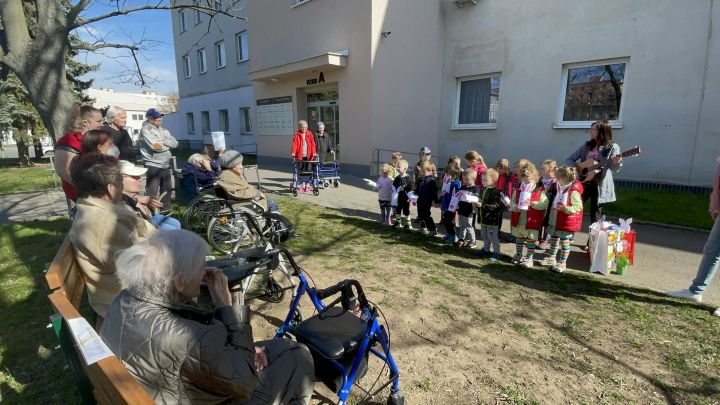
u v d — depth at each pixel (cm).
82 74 1945
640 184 818
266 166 1338
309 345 227
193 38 2122
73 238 234
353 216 711
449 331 333
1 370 273
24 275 437
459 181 554
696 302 393
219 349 148
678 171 781
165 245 157
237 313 176
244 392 155
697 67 739
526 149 998
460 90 1140
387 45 1012
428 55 1110
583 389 265
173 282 157
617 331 338
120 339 148
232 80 1892
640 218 698
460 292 407
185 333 144
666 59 772
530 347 312
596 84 883
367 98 1016
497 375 278
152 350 143
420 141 1138
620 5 816
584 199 574
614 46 833
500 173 585
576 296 404
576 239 607
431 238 594
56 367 277
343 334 230
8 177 1309
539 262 502
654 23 778
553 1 907
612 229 466
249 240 541
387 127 1052
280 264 372
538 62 949
